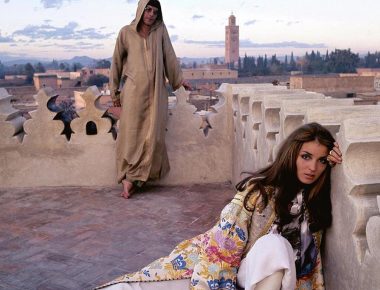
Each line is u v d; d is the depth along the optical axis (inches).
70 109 266.8
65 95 2303.2
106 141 251.6
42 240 176.4
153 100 220.7
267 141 152.3
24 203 224.5
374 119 79.7
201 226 191.2
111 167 253.6
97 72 5049.2
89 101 249.0
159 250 167.2
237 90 232.5
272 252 78.7
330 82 1269.7
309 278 90.9
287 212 86.4
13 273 149.5
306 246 88.5
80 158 253.1
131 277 93.8
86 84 4382.4
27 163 252.1
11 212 210.8
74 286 141.2
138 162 227.6
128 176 231.6
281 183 86.4
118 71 228.7
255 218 87.6
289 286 78.2
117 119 254.2
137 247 169.8
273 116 153.6
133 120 221.9
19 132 255.9
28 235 181.8
